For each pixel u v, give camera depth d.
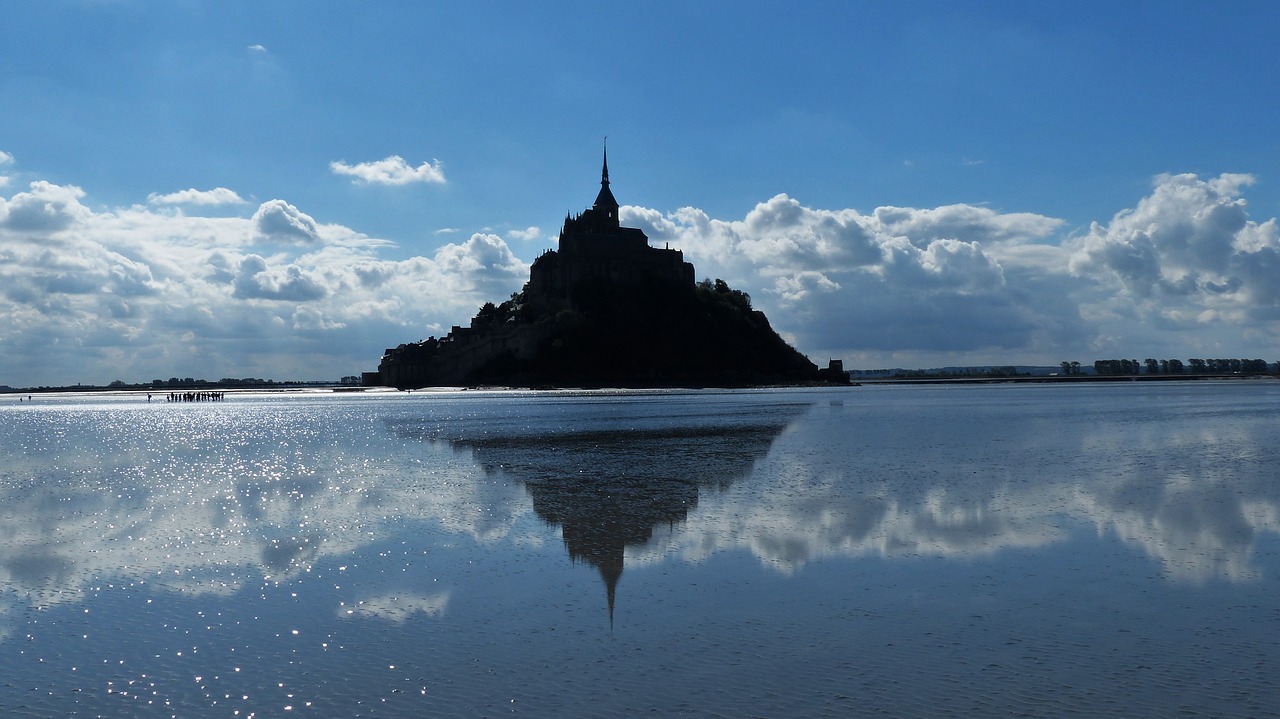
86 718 16.80
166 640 21.17
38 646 20.73
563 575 26.89
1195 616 21.95
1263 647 19.67
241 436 88.12
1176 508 36.31
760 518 35.41
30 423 121.06
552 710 16.92
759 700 17.20
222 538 32.78
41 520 36.94
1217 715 16.27
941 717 16.30
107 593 25.17
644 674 18.69
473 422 105.06
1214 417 101.88
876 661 19.20
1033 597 23.81
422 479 49.53
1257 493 40.12
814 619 22.19
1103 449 61.97
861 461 55.44
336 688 18.14
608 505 39.38
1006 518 34.59
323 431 93.50
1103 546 29.55
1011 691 17.45
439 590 25.34
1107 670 18.45
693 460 57.88
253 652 20.30
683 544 30.89
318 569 27.88
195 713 17.02
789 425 93.44
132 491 45.69
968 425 90.69
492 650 20.28
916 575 26.25
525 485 46.34
